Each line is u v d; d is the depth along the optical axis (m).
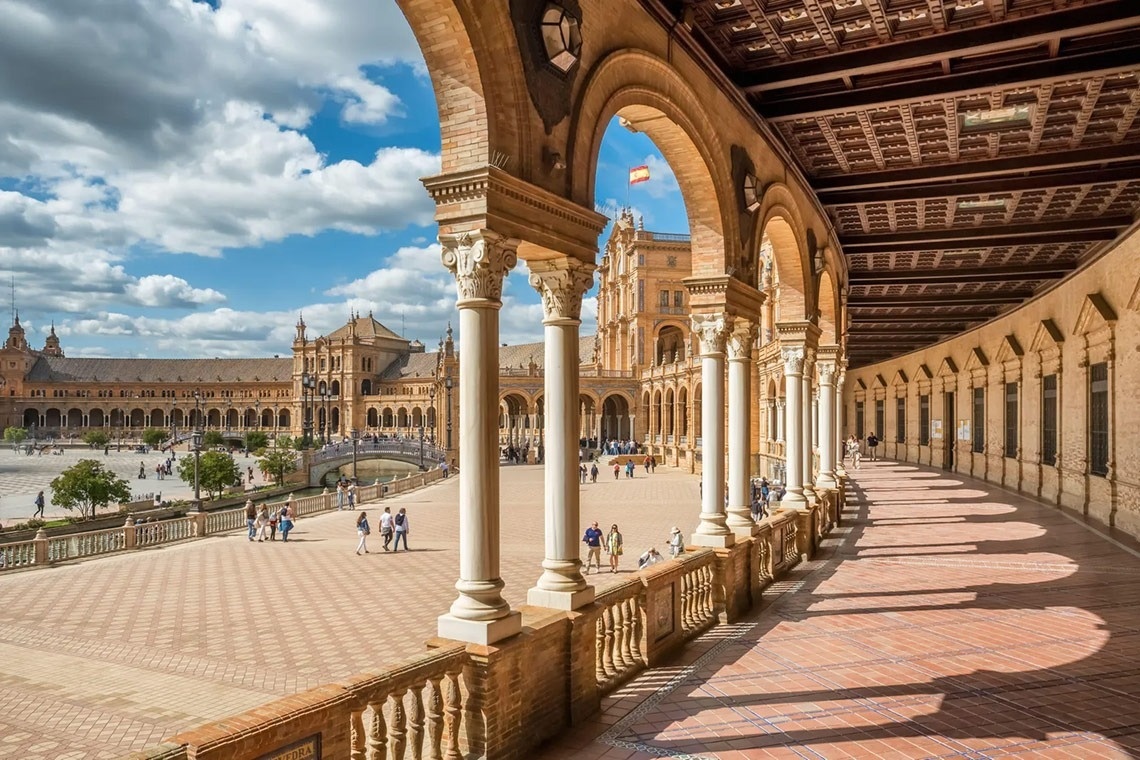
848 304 25.88
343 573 20.67
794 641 8.52
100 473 35.41
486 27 5.46
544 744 5.77
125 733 9.47
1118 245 16.95
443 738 5.12
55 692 11.00
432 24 5.38
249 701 10.63
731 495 10.74
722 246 9.85
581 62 6.50
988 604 10.23
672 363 63.00
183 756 3.28
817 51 9.32
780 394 38.25
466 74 5.49
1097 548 14.74
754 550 10.40
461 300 5.62
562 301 6.54
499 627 5.38
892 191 14.34
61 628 14.73
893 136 11.80
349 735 4.09
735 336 10.91
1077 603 10.26
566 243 6.36
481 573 5.54
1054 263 20.66
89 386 131.88
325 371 119.88
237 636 14.11
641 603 7.53
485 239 5.48
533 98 5.89
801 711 6.41
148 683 11.41
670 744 5.76
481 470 5.58
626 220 78.50
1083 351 19.64
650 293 75.88
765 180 11.58
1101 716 6.30
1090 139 12.05
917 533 16.91
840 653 8.05
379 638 13.96
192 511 35.44
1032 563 13.25
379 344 124.38
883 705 6.55
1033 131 11.55
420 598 17.48
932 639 8.57
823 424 18.61
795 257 14.01
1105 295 17.94
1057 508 21.11
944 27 8.71
